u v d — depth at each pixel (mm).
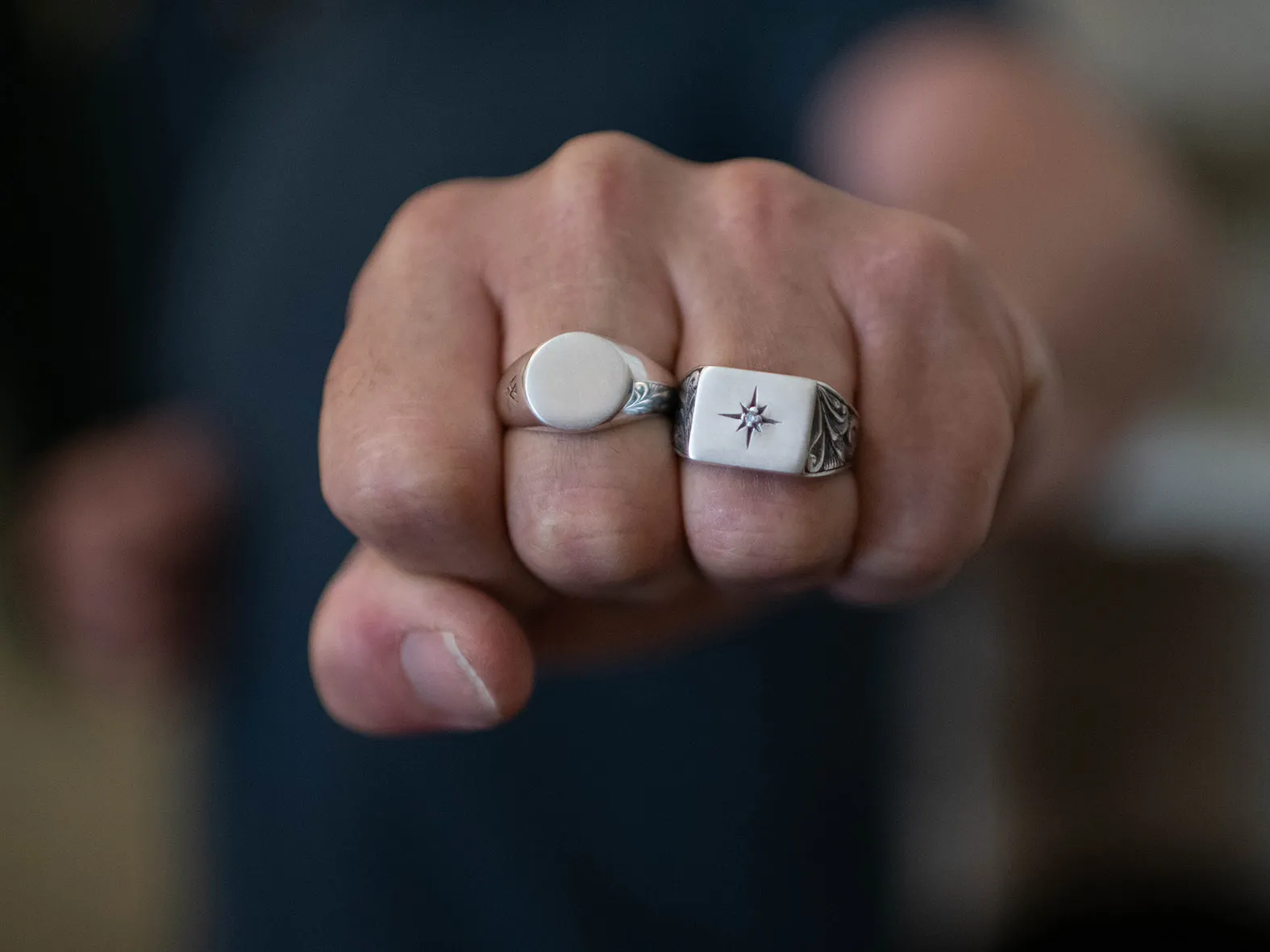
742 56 312
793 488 180
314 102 382
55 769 679
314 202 356
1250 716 583
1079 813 622
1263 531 545
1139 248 249
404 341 187
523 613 202
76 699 670
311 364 343
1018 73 267
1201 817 595
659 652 262
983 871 622
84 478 460
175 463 431
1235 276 573
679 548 185
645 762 335
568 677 332
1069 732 625
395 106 350
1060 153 255
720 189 197
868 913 380
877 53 281
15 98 527
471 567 190
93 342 556
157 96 518
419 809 338
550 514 179
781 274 189
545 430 180
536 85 332
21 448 560
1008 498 217
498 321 191
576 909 337
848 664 362
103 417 562
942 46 274
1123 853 599
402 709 205
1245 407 543
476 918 340
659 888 340
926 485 186
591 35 332
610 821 337
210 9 491
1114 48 599
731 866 342
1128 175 259
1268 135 572
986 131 253
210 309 408
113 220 541
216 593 422
